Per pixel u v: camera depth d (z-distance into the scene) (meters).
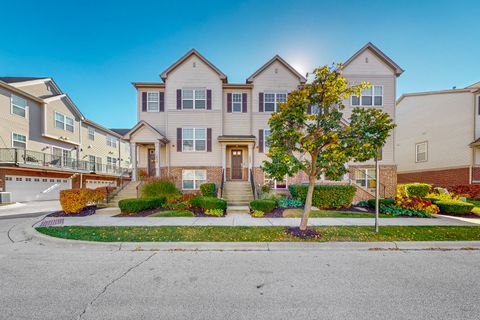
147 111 14.69
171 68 14.42
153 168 15.05
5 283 3.40
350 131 5.52
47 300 2.96
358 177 14.20
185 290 3.22
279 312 2.71
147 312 2.71
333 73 5.63
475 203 11.96
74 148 21.55
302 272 3.84
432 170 17.09
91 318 2.59
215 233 5.94
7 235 6.00
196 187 14.36
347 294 3.14
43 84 18.28
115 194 11.72
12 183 14.45
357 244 5.25
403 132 19.39
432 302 2.96
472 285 3.42
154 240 5.34
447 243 5.32
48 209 10.75
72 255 4.60
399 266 4.12
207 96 14.49
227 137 13.82
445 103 16.48
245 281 3.50
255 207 9.04
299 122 5.92
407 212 8.74
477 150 15.02
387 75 14.42
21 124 16.19
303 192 10.72
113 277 3.62
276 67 14.73
